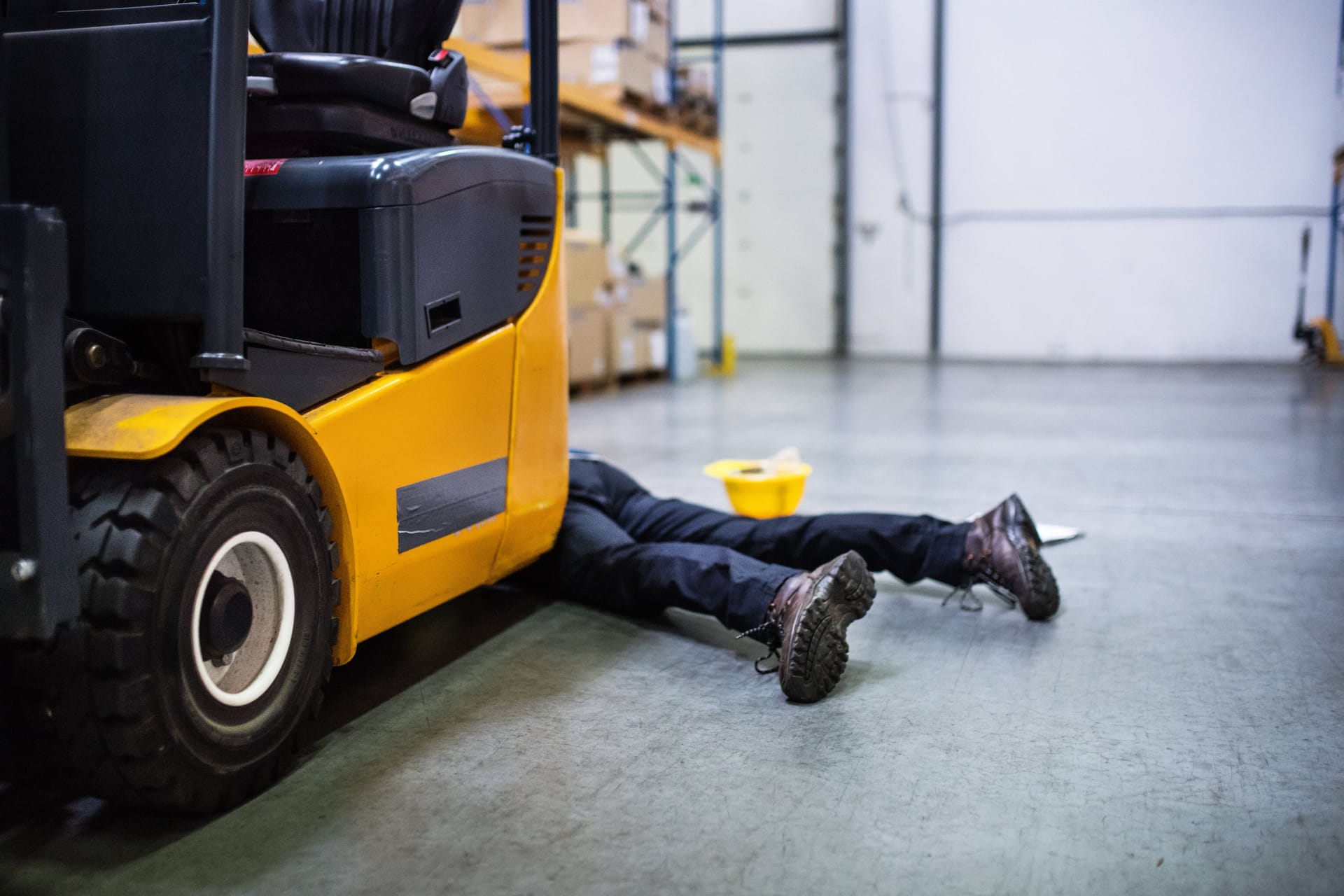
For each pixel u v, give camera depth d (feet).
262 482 5.64
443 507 7.36
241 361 5.36
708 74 35.19
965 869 5.18
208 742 5.41
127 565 4.93
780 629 7.50
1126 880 5.08
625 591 8.90
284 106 7.16
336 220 6.88
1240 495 14.64
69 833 5.56
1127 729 6.91
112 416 5.10
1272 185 37.45
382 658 8.30
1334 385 29.71
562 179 8.77
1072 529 12.57
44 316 4.55
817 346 42.88
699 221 43.06
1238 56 37.22
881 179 41.34
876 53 40.65
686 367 34.06
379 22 8.13
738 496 11.30
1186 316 38.81
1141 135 38.42
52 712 5.07
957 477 16.20
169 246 5.33
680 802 5.88
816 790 6.02
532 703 7.38
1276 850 5.35
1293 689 7.63
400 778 6.19
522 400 8.25
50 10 5.92
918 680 7.83
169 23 5.29
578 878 5.10
